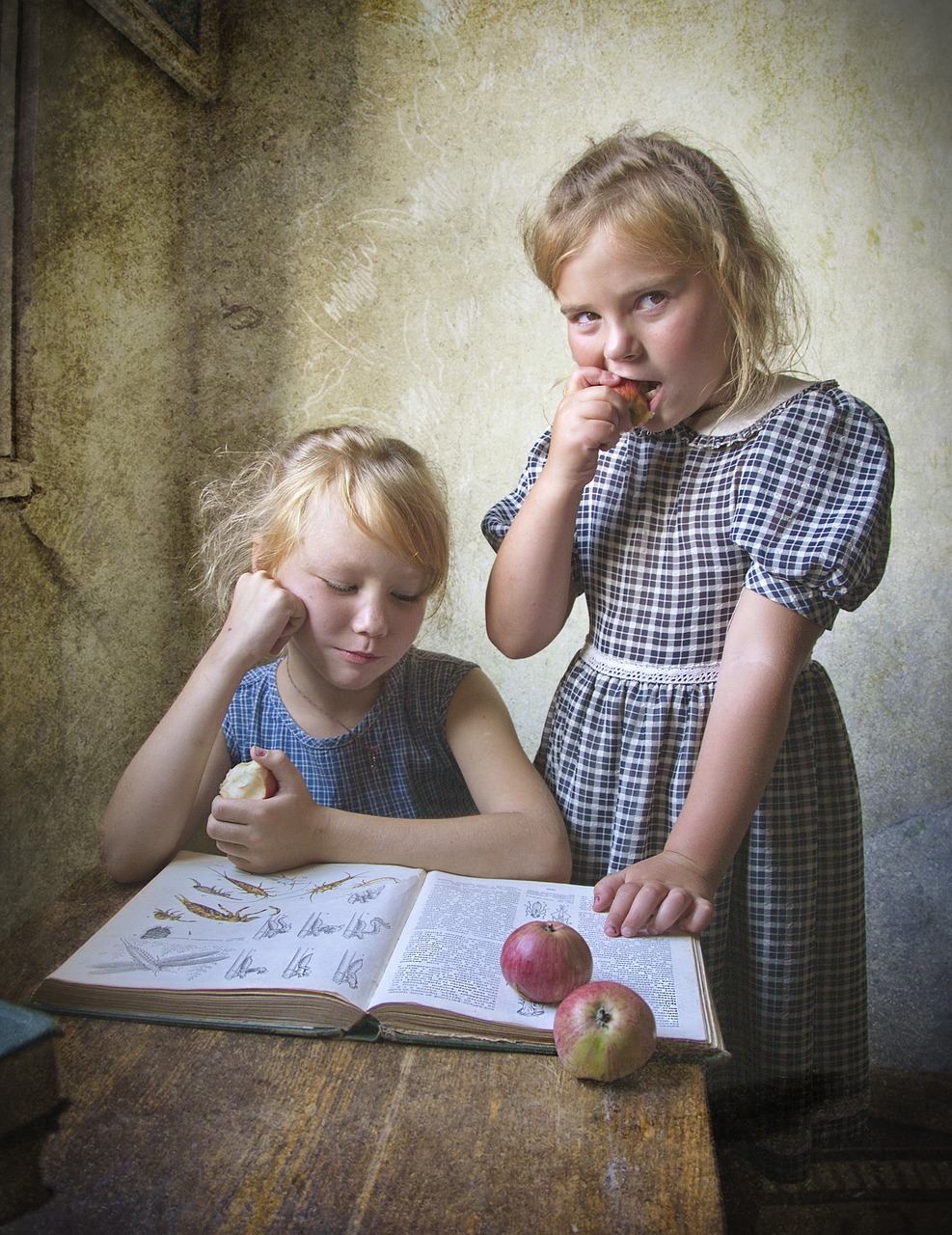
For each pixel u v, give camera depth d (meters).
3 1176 0.63
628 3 1.99
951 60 1.90
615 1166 0.65
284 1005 0.78
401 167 2.09
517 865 1.05
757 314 1.10
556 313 2.09
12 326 1.60
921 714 2.04
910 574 2.03
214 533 1.36
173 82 2.03
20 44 1.54
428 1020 0.77
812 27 1.93
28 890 1.72
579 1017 0.74
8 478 1.60
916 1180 1.18
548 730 1.25
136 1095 0.71
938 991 1.79
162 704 2.16
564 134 2.04
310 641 1.11
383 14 2.06
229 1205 0.62
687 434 1.11
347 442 1.14
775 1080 1.16
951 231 1.95
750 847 1.13
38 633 1.74
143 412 2.01
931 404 2.00
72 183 1.75
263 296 2.15
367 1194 0.63
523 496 1.31
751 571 1.03
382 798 1.23
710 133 1.99
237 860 1.00
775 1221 1.12
